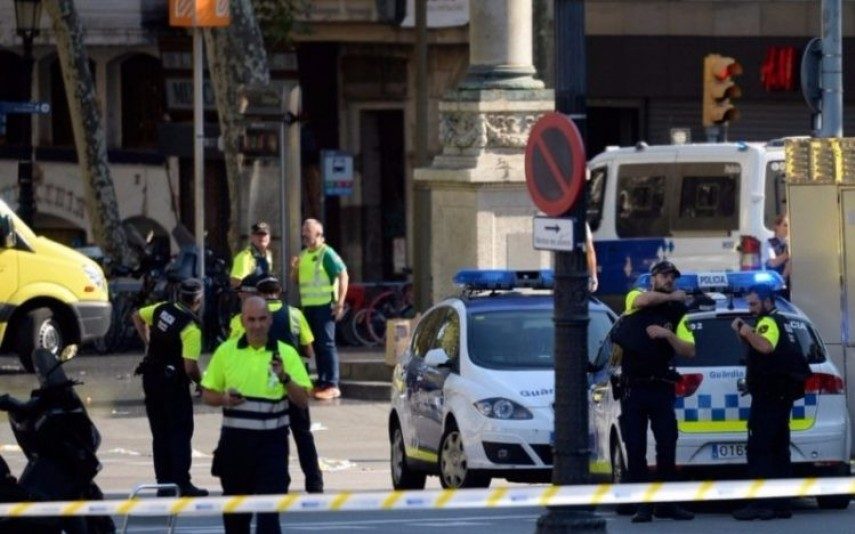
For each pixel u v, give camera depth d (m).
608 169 87.50
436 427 56.72
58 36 109.00
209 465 66.69
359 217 121.00
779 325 50.03
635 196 86.75
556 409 40.78
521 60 80.25
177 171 121.12
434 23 115.06
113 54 121.12
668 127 118.88
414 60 117.50
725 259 83.81
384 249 121.12
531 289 60.19
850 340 62.56
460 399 55.28
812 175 62.81
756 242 82.94
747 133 118.88
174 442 54.31
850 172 62.50
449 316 58.75
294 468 66.94
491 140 79.44
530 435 54.19
